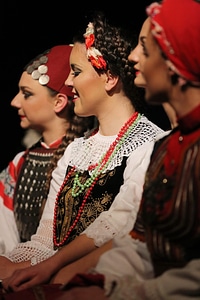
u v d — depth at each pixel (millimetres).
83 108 5543
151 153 4977
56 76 6555
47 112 6602
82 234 5141
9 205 6758
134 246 4285
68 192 5590
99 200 5383
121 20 7648
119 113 5531
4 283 5066
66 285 4098
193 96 3943
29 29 8906
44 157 6680
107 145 5535
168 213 3867
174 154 4016
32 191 6648
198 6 3918
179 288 3721
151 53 4031
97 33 5438
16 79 9141
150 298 3762
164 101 4102
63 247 5285
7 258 5539
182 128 4008
